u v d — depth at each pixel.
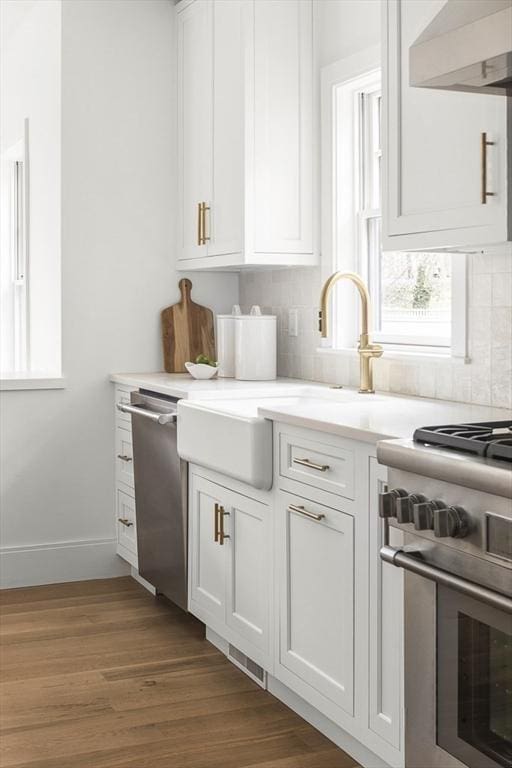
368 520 2.36
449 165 2.49
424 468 1.83
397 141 2.69
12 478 4.29
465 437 1.86
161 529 3.77
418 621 1.93
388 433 2.24
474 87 2.17
